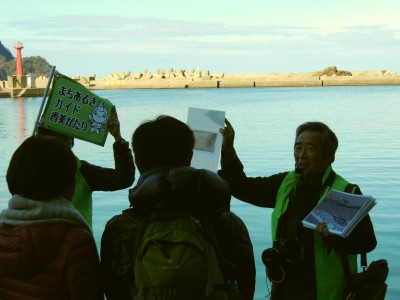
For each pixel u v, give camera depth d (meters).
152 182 1.87
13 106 44.06
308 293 2.41
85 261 1.90
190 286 1.79
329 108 32.38
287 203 2.59
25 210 1.91
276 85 101.06
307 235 2.45
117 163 2.85
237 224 1.96
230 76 117.06
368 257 5.81
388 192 9.05
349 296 2.38
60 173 1.96
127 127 22.23
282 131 19.22
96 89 104.62
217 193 1.89
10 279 1.90
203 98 50.97
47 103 2.92
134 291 1.88
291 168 11.59
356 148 14.65
